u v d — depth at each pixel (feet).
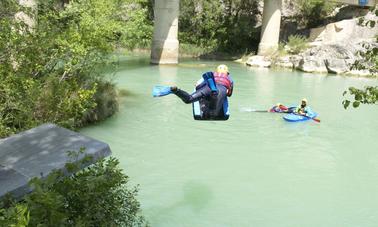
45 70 35.88
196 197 30.94
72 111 35.63
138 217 26.78
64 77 38.32
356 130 51.06
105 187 17.46
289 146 44.06
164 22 99.81
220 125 50.65
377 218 29.17
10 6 34.17
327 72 98.02
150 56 110.01
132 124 48.47
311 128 51.08
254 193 32.24
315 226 27.66
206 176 34.99
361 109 61.93
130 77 80.69
